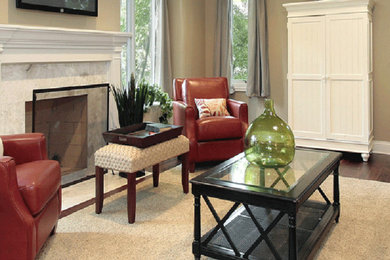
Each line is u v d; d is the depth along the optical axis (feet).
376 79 15.06
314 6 14.56
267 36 17.15
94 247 7.20
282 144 7.17
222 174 6.92
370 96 14.47
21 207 5.95
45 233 6.78
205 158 12.59
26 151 7.62
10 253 5.99
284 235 6.97
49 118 11.52
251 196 5.96
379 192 10.28
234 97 18.51
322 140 15.07
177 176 12.00
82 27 11.70
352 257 6.75
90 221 8.47
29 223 5.97
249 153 7.36
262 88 17.16
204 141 12.55
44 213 6.71
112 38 12.26
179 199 9.84
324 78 14.71
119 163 8.35
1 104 9.30
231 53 18.20
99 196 8.87
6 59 9.18
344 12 14.08
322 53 14.69
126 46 14.96
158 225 8.22
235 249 6.20
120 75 13.06
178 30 16.99
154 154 8.89
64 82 11.05
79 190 10.90
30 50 9.76
